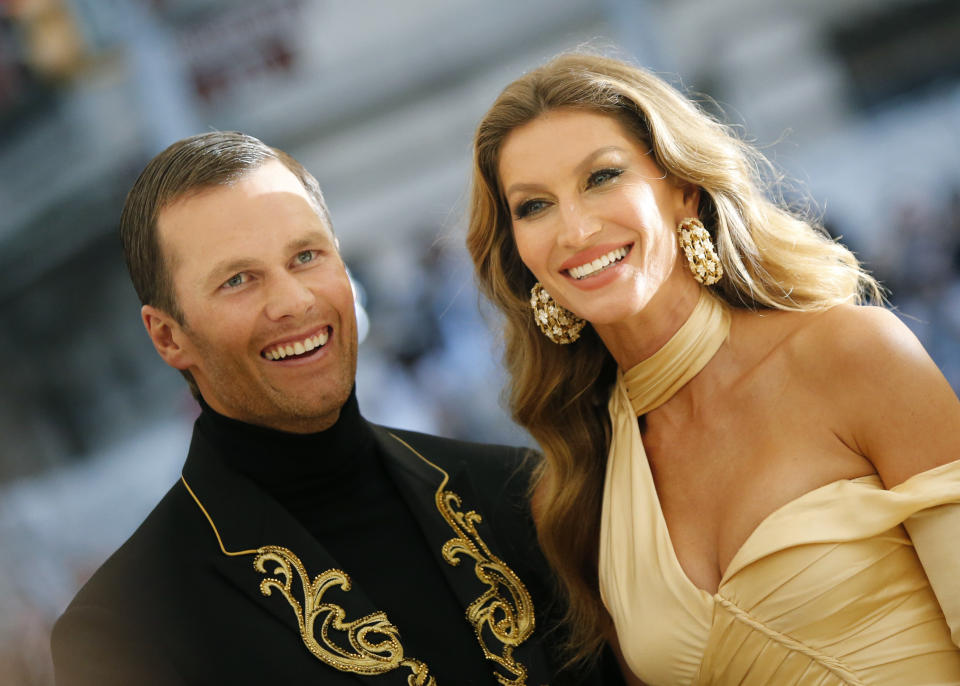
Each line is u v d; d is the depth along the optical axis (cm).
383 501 241
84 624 212
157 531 228
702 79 970
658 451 245
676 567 225
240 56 962
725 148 238
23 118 1019
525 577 251
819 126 948
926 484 203
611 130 228
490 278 260
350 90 979
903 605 208
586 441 262
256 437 229
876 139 911
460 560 236
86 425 1148
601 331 249
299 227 225
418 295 894
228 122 993
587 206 225
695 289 242
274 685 210
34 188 1062
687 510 232
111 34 951
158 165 228
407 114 995
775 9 944
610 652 261
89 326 1152
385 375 895
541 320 253
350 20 966
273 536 223
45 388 1156
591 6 946
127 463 1119
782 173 263
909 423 209
